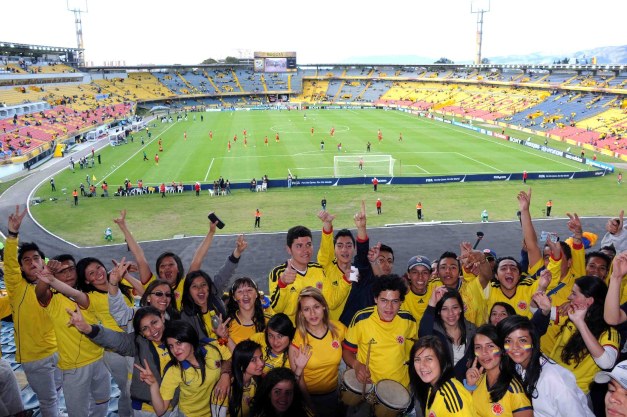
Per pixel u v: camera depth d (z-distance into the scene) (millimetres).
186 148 71875
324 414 6215
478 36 165250
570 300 6449
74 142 80812
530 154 64250
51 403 7586
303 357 5938
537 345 4953
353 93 160125
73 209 42188
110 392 8125
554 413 4816
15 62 109375
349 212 40125
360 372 6199
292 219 38344
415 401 6699
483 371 5301
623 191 45406
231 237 34094
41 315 7258
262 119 108062
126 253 31547
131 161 63156
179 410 6223
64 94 109688
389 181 49938
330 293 7594
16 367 8953
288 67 166500
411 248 31469
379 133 76750
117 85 137375
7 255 6977
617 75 100000
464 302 7473
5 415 6660
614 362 5777
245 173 55156
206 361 6098
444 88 141750
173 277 8156
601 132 74062
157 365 6191
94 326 6070
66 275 7500
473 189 47281
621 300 7734
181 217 39469
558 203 41438
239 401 5891
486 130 83562
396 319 6551
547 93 106438
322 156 64375
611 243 11172
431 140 76500
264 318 7152
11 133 71438
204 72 169750
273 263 29234
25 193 48094
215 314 7383
